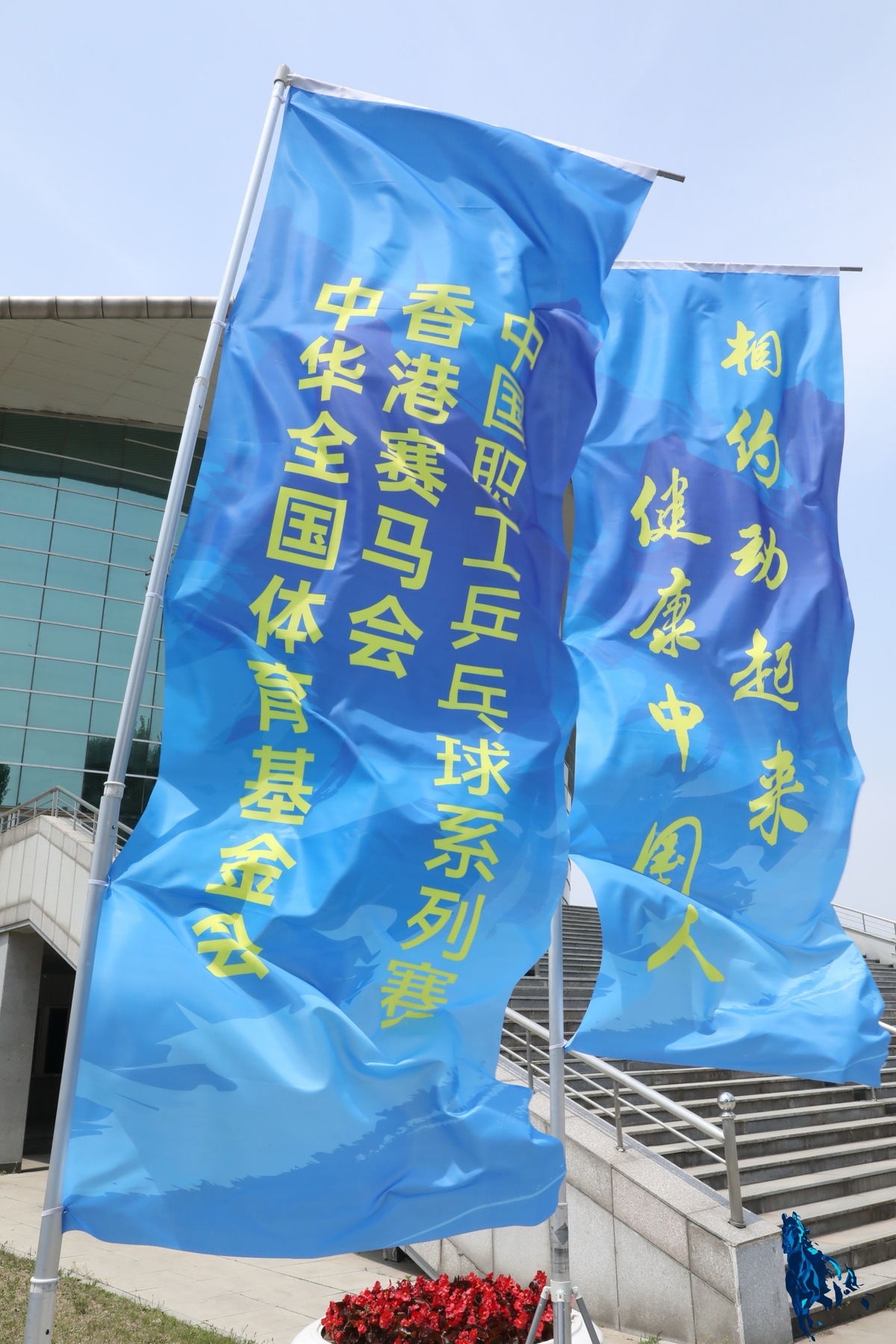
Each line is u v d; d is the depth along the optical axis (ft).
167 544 13.66
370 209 15.99
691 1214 21.77
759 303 22.29
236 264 14.94
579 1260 23.79
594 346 17.34
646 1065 35.73
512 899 14.11
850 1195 29.17
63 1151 11.36
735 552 20.56
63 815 52.65
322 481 14.47
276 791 13.37
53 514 76.69
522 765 14.65
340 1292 26.27
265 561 14.05
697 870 18.75
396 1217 12.09
